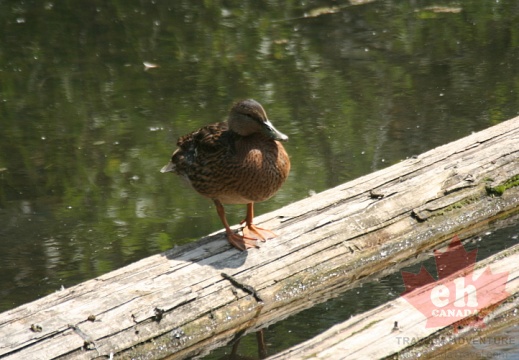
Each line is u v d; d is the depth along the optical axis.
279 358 6.64
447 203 9.44
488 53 16.72
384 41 17.58
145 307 7.26
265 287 7.97
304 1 19.95
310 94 15.11
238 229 8.60
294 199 11.53
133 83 15.96
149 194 12.02
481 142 10.31
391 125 13.74
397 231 9.05
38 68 16.75
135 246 10.52
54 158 13.18
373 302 8.38
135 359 7.05
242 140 8.10
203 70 16.39
